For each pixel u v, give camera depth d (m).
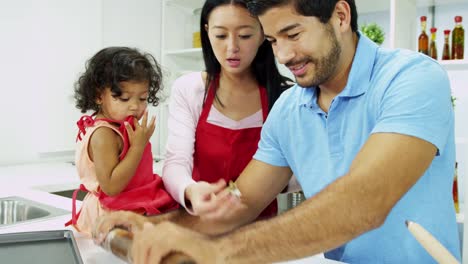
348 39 0.90
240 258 0.60
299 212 0.66
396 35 1.81
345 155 0.92
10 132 2.21
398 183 0.69
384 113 0.79
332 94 0.96
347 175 0.70
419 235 0.55
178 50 2.75
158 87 1.28
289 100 1.05
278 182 1.10
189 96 1.33
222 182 1.06
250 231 0.63
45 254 0.82
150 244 0.59
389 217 0.86
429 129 0.73
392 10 1.79
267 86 1.31
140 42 2.83
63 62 2.38
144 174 1.17
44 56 2.30
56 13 2.33
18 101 2.23
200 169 1.34
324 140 0.96
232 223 1.00
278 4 0.78
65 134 2.42
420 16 2.10
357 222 0.65
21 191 1.56
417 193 0.85
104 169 1.05
